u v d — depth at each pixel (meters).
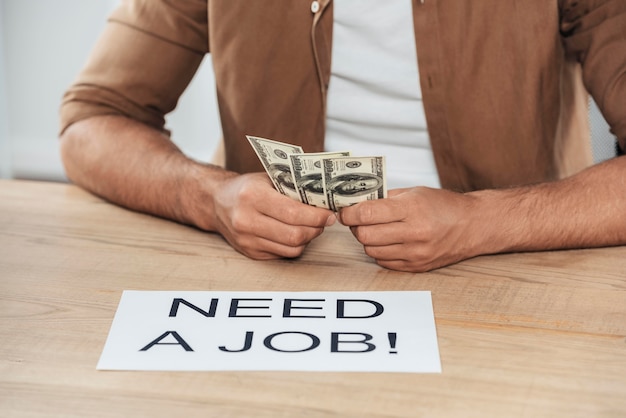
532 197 1.47
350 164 1.29
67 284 1.35
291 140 1.87
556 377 1.08
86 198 1.75
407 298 1.29
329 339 1.18
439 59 1.70
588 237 1.46
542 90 1.73
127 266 1.41
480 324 1.21
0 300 1.30
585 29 1.69
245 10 1.78
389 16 1.74
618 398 1.04
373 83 1.79
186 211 1.57
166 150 1.71
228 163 1.97
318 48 1.78
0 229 1.58
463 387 1.06
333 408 1.03
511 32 1.68
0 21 3.19
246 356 1.14
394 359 1.12
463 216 1.40
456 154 1.78
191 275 1.38
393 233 1.36
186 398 1.05
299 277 1.37
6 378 1.10
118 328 1.21
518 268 1.39
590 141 2.01
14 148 3.35
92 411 1.03
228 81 1.85
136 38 1.87
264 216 1.41
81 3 3.16
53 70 3.25
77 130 1.82
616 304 1.26
